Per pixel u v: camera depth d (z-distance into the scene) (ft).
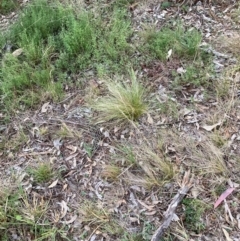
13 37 8.14
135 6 8.49
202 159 6.17
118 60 7.63
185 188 5.90
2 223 5.86
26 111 7.19
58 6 8.31
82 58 7.56
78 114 7.00
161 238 5.53
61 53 7.63
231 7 8.21
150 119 6.70
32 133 6.88
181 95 6.98
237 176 5.99
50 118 7.03
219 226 5.63
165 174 6.07
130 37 7.93
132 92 6.73
